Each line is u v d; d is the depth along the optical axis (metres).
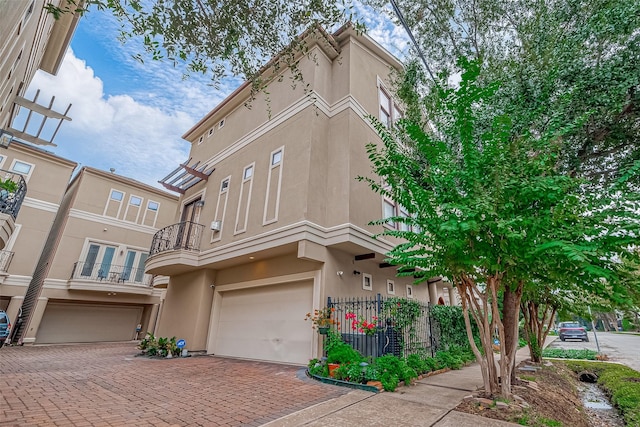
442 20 6.64
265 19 3.76
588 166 5.79
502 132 4.31
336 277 8.31
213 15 3.50
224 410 4.21
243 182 10.55
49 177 16.39
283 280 8.91
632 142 5.32
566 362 10.48
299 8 3.86
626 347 16.69
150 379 6.26
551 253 3.62
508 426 3.59
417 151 6.87
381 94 11.42
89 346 14.17
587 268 3.29
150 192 19.84
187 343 10.52
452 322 9.84
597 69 4.83
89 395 4.95
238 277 10.41
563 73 5.07
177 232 12.39
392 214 10.38
